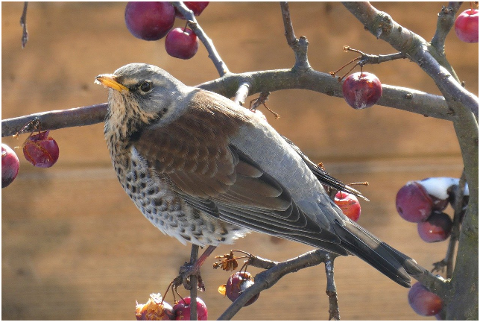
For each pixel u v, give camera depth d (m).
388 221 10.14
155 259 10.16
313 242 7.11
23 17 7.05
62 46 10.23
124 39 10.31
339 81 7.06
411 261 7.09
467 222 7.05
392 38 6.68
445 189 7.74
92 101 10.23
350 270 10.13
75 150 10.20
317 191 7.56
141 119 7.60
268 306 10.06
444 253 10.09
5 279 10.02
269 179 7.40
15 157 7.07
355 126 10.30
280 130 10.23
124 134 7.68
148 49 10.32
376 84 6.90
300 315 10.06
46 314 10.00
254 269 9.98
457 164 10.30
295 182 7.46
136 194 7.77
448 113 6.97
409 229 10.12
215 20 10.22
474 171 6.99
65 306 10.05
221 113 7.53
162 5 7.91
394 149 10.30
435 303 7.51
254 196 7.37
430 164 10.29
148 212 7.81
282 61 10.27
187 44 8.05
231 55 10.23
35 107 10.14
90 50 10.26
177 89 7.71
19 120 7.36
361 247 7.14
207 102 7.62
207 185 7.44
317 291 10.12
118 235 10.18
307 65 7.94
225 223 7.62
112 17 10.30
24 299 10.02
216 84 7.93
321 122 10.28
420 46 6.67
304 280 10.12
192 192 7.47
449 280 7.22
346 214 7.95
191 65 10.28
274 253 10.02
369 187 10.20
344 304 10.09
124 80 7.52
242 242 10.02
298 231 7.23
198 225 7.64
